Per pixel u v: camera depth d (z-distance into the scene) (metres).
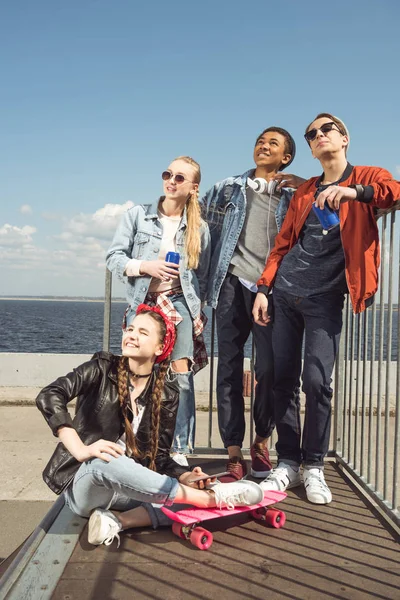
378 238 2.54
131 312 3.14
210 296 3.24
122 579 1.79
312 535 2.17
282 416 2.79
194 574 1.83
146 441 2.33
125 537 2.13
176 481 2.14
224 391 3.06
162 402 2.36
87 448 2.06
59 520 2.25
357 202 2.51
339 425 3.42
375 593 1.71
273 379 3.00
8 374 7.76
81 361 7.76
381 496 2.52
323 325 2.63
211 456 3.38
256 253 3.10
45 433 5.82
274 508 2.39
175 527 2.14
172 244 3.17
